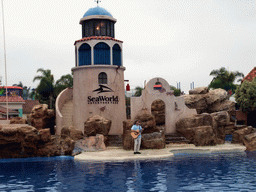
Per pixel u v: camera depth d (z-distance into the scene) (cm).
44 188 1009
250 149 2059
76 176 1200
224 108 3400
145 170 1300
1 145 1872
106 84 2530
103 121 2172
